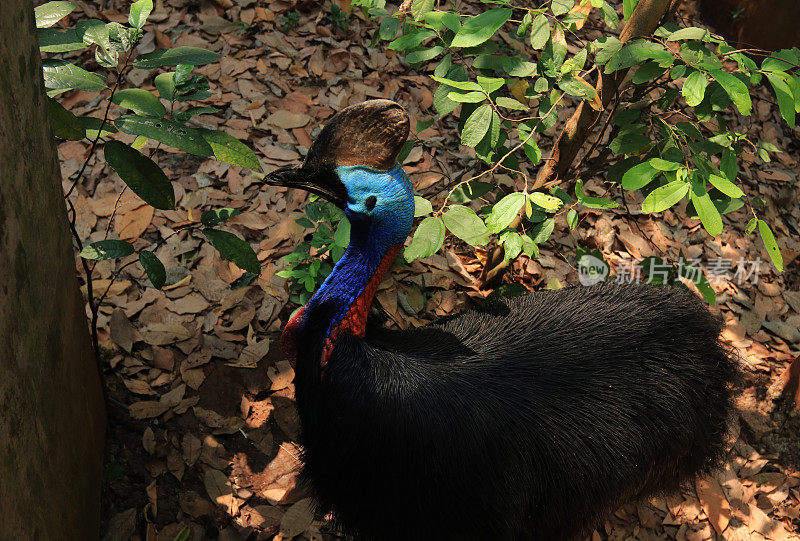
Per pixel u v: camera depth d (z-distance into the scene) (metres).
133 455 2.66
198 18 4.14
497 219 2.26
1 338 1.37
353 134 1.74
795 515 2.96
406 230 1.85
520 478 1.99
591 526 2.29
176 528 2.53
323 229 3.12
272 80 4.00
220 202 3.49
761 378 3.40
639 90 2.88
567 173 2.92
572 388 2.09
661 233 3.88
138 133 1.99
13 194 1.47
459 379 1.97
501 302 2.41
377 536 2.07
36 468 1.63
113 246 2.17
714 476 3.01
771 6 4.58
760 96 4.68
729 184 2.08
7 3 1.47
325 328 1.86
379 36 2.83
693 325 2.39
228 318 3.14
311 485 2.13
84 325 2.27
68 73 2.06
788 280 3.90
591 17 4.66
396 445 1.86
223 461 2.72
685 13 4.95
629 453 2.13
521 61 2.48
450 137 4.03
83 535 2.13
